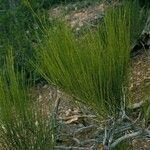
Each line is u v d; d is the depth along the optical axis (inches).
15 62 260.5
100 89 112.6
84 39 116.0
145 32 256.7
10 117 109.8
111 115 121.4
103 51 113.9
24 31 292.4
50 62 114.5
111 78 114.8
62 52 112.4
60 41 113.3
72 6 385.1
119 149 140.0
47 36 122.3
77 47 111.9
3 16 329.4
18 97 110.7
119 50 115.7
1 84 109.4
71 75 112.2
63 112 228.7
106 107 118.9
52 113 159.9
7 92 110.1
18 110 111.4
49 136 121.9
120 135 140.3
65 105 232.4
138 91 225.0
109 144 128.4
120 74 117.6
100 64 111.1
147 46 261.6
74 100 122.1
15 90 110.5
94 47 111.6
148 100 129.3
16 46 274.7
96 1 370.9
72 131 159.9
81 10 374.0
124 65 119.9
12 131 111.7
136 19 243.3
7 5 402.9
